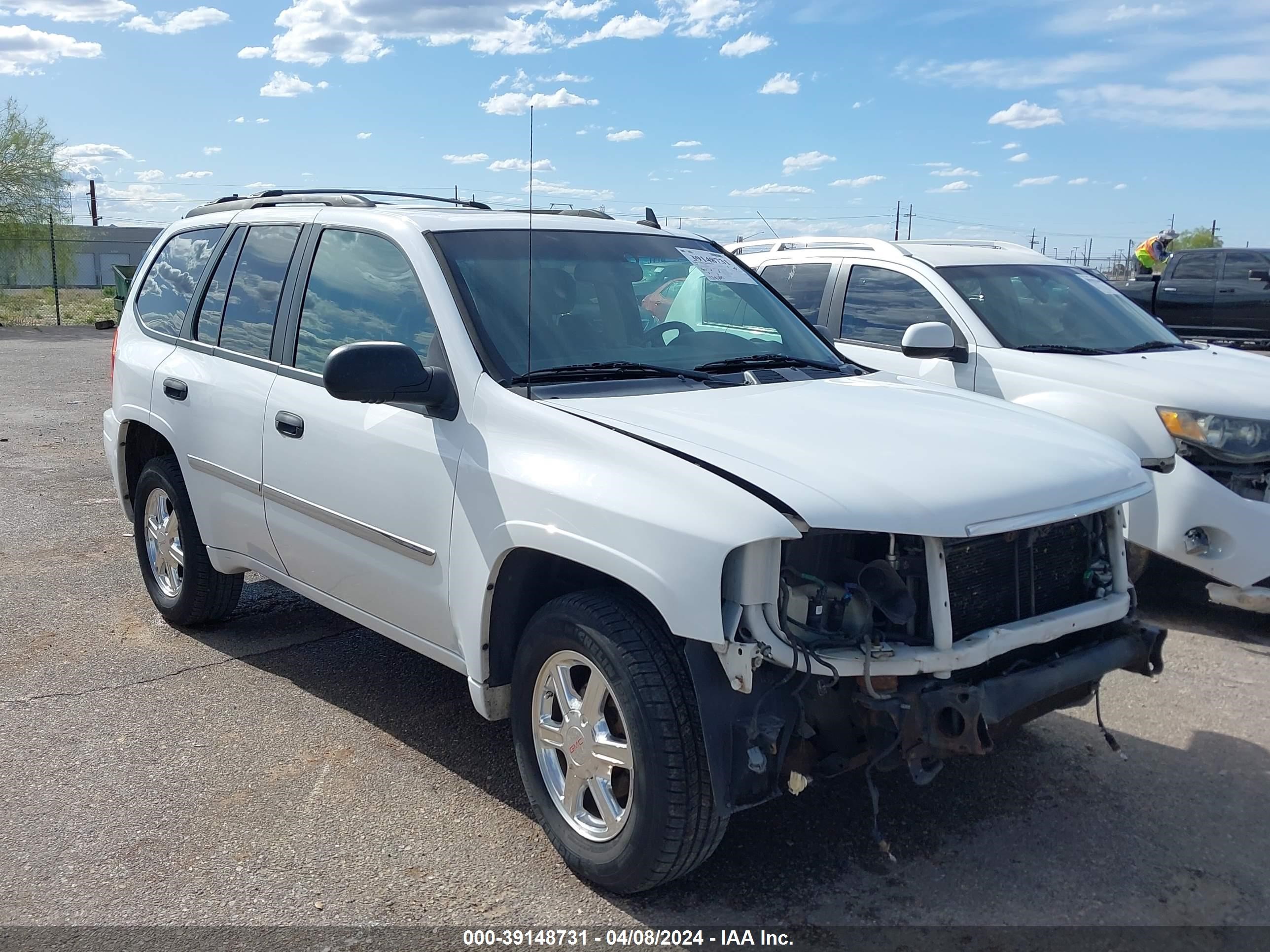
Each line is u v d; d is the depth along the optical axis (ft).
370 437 12.83
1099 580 11.32
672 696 9.73
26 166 98.48
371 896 10.64
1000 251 24.00
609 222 15.26
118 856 11.29
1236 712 15.02
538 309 12.80
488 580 11.23
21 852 11.34
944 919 10.33
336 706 15.14
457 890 10.77
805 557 9.81
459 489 11.58
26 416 39.70
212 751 13.73
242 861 11.23
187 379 16.34
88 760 13.46
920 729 9.45
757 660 9.25
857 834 11.85
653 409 11.18
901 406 12.10
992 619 10.28
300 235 15.19
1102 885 10.89
